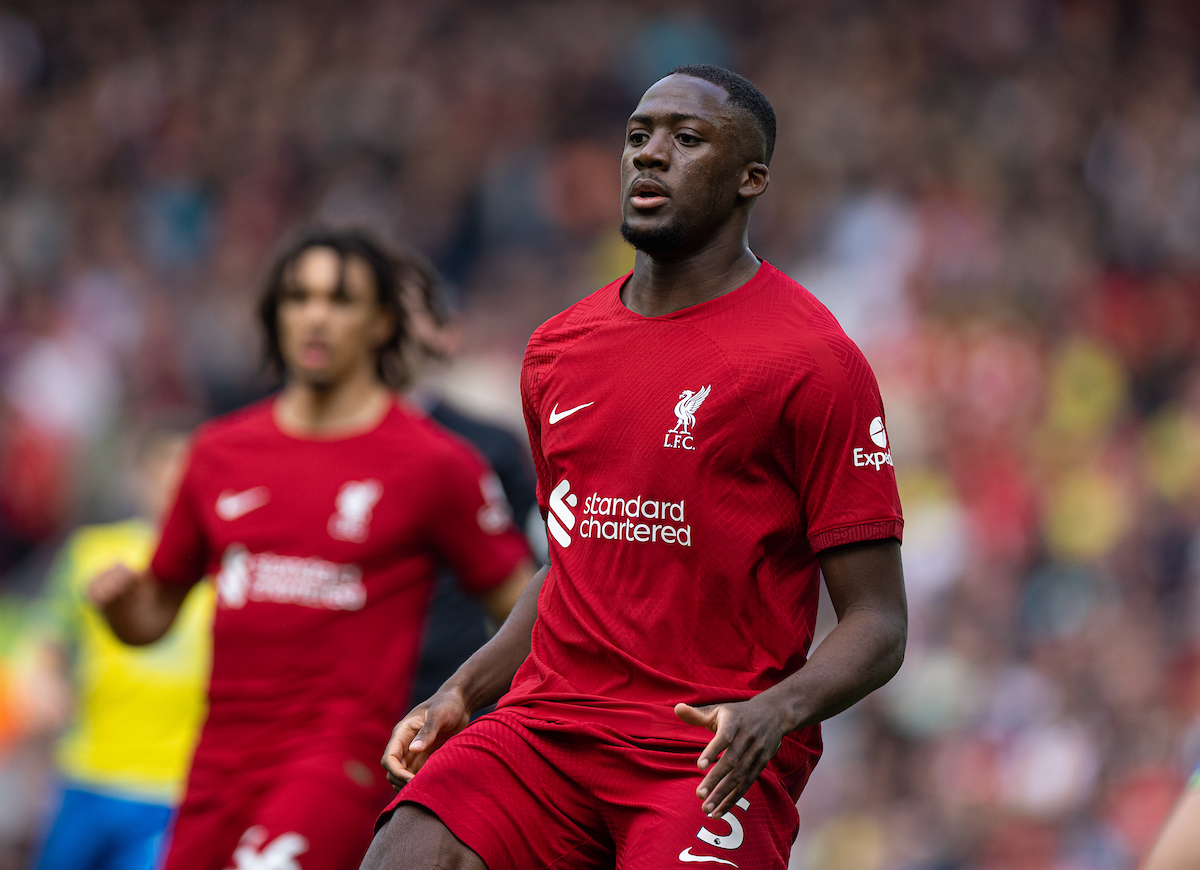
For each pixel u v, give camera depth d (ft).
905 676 145.48
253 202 216.95
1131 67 248.32
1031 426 178.29
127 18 246.88
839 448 35.32
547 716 36.17
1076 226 217.97
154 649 75.61
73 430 176.04
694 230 36.65
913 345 183.62
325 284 57.98
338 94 230.68
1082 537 167.32
